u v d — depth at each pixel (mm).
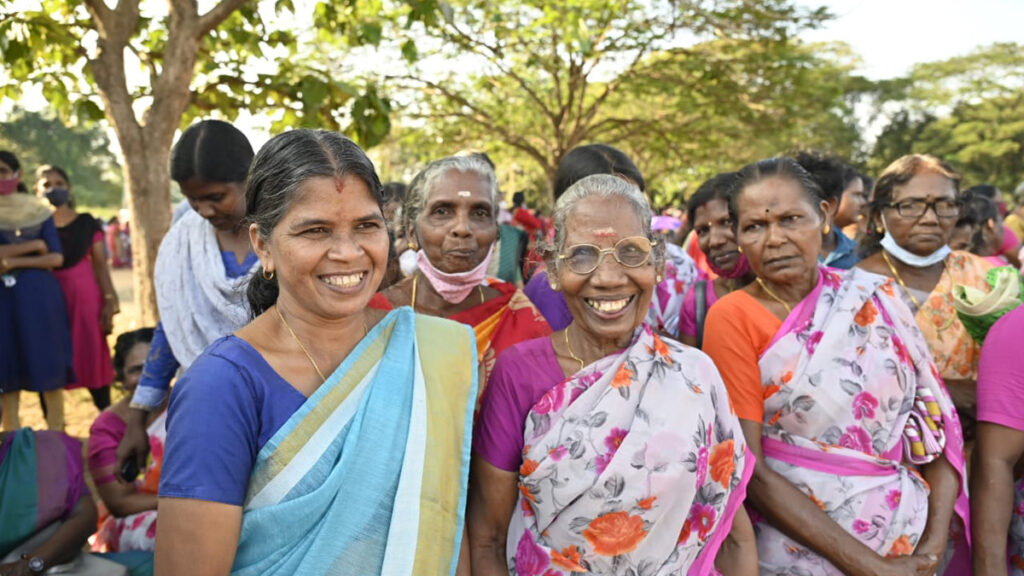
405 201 2867
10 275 5430
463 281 2717
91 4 5227
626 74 17234
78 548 2852
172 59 5289
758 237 2408
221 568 1548
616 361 1973
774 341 2334
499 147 20000
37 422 6516
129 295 16094
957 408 2979
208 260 2816
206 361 1632
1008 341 2336
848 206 4785
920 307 3158
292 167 1618
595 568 1919
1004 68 46875
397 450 1698
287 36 6145
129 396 3473
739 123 19531
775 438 2346
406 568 1668
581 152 3096
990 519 2326
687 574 2004
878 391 2297
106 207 62156
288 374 1680
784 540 2318
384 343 1798
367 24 5754
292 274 1634
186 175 2660
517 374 2045
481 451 2027
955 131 46938
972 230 4590
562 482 1887
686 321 3039
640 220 2033
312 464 1607
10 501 2691
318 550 1595
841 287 2410
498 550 2037
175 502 1525
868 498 2260
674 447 1897
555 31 14625
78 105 5922
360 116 5570
